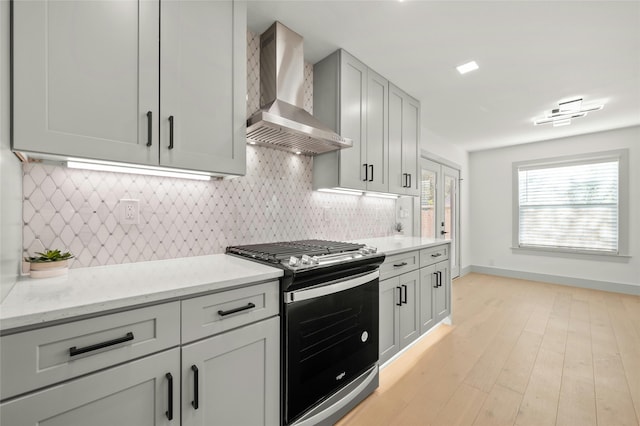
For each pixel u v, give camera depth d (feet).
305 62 7.53
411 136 9.48
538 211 15.23
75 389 2.61
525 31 6.28
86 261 4.25
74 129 3.32
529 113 11.06
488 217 16.84
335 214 8.38
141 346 2.99
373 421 5.15
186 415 3.30
